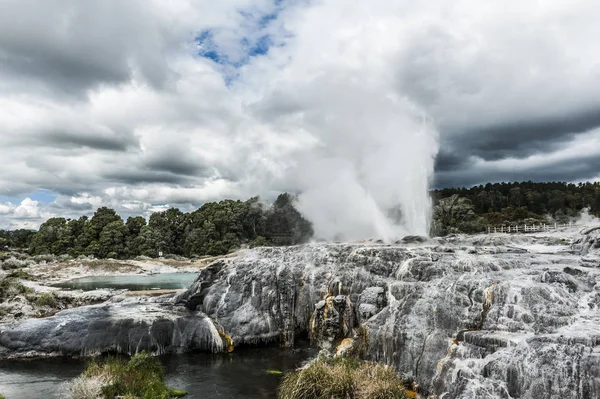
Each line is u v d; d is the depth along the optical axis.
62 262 69.56
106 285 48.16
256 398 15.53
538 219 77.75
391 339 16.12
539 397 11.49
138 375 15.86
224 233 93.31
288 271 24.09
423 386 14.39
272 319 22.89
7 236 117.19
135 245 88.44
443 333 15.18
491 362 12.48
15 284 31.50
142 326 21.42
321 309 21.22
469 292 16.03
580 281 15.81
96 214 95.69
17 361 20.00
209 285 25.06
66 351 20.77
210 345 21.45
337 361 15.82
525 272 16.91
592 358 11.09
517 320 14.16
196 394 15.93
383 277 20.38
